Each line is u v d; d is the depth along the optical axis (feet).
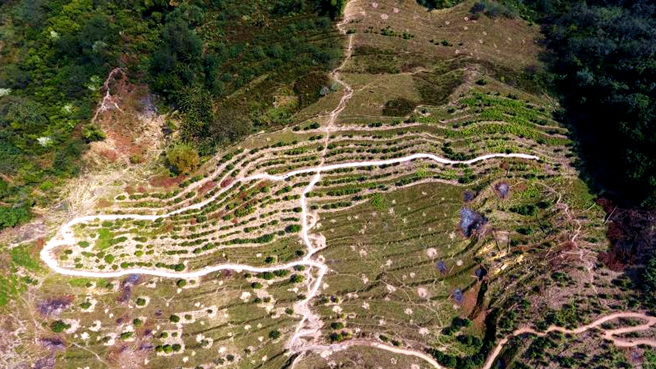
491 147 192.65
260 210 180.45
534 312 161.27
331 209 181.16
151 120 201.16
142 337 158.30
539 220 179.22
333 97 205.16
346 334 160.97
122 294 163.22
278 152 191.21
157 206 179.42
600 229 176.04
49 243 168.45
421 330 162.50
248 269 170.30
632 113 178.50
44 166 181.78
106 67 202.80
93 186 180.96
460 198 183.42
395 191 184.44
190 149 183.73
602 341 154.71
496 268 170.19
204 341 159.02
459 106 203.41
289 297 166.61
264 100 206.49
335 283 169.17
